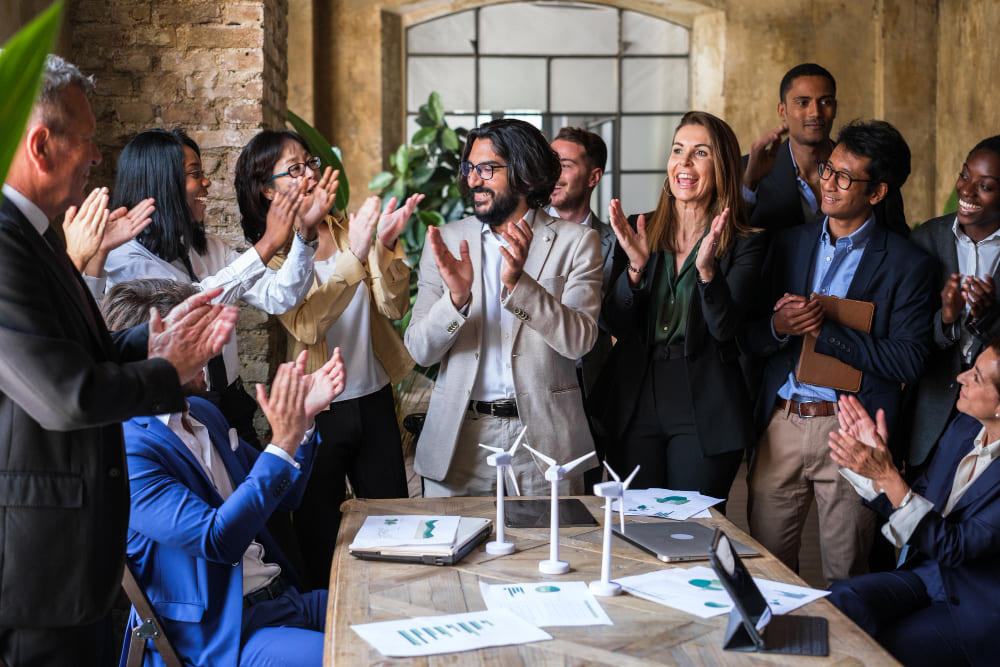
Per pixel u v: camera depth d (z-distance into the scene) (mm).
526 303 2561
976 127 9359
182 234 2916
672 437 2982
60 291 1649
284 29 4504
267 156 3055
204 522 1954
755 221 3650
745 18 10523
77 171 1680
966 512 2273
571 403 2768
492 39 10906
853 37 10438
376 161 10430
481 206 2717
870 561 3303
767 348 3004
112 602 1760
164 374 1635
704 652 1515
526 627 1611
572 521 2309
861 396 2934
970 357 2969
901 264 2947
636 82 11047
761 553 2059
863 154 2885
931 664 2303
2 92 754
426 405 5309
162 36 3896
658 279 2984
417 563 1986
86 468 1695
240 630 2006
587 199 3748
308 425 2207
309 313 2879
